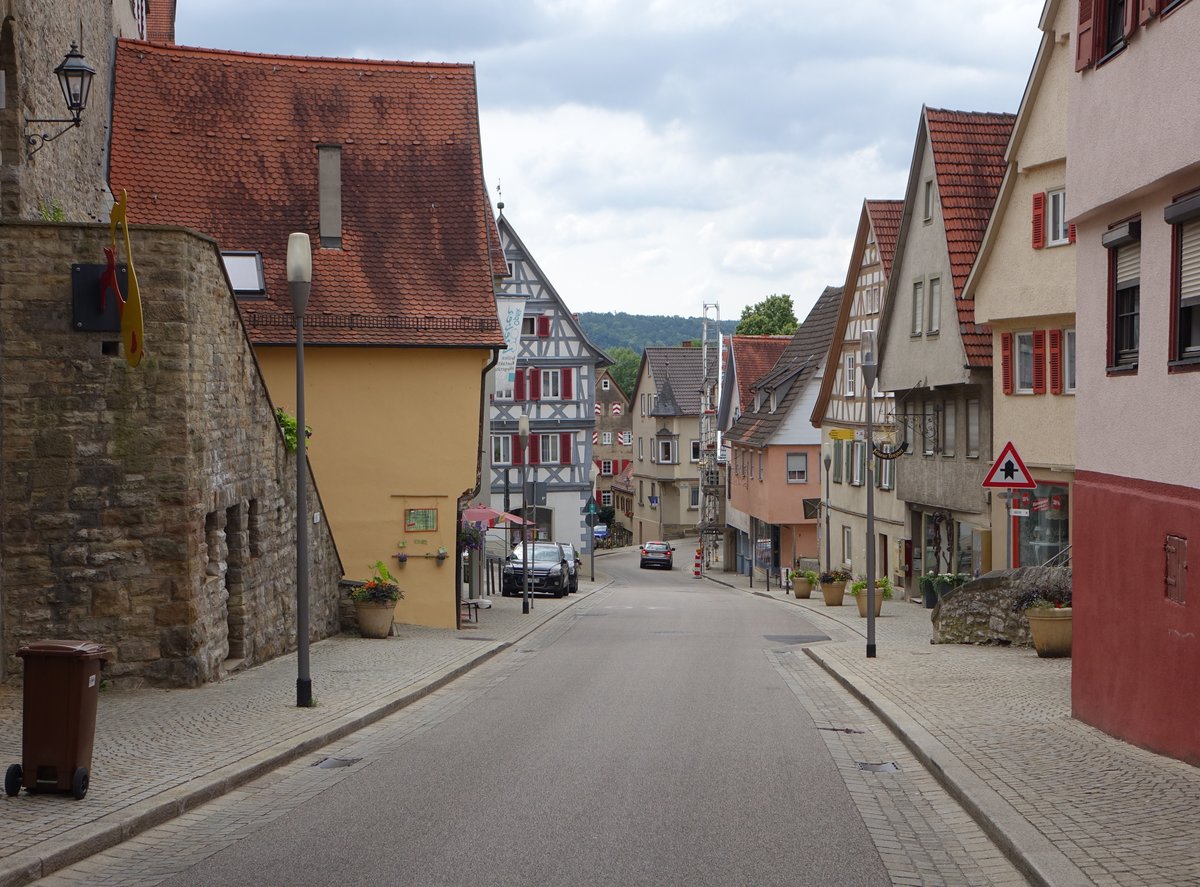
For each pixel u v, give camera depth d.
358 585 23.83
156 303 14.73
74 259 14.59
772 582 58.06
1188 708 10.47
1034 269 26.56
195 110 27.58
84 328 14.59
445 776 10.64
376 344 25.95
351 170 27.62
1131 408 11.95
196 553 15.08
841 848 8.18
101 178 23.36
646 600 42.69
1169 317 11.09
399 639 23.31
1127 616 11.84
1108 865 7.25
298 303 14.34
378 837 8.38
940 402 34.34
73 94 16.31
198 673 15.10
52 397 14.61
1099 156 12.37
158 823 8.77
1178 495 10.77
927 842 8.42
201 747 11.31
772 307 106.50
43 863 7.37
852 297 45.12
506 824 8.77
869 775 10.87
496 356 27.19
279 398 26.11
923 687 16.02
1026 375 27.75
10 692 13.88
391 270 26.73
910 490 36.66
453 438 26.44
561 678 18.50
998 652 20.52
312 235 26.73
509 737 12.83
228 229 26.44
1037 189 26.41
